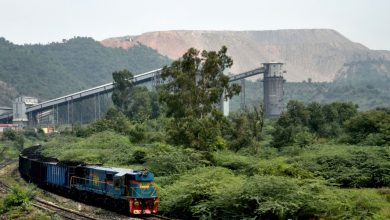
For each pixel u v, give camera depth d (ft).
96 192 143.23
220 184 126.62
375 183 162.40
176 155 184.85
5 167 311.27
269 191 112.27
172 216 123.34
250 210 112.57
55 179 176.55
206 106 227.40
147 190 123.95
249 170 170.81
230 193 114.52
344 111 329.93
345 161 176.14
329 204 108.17
